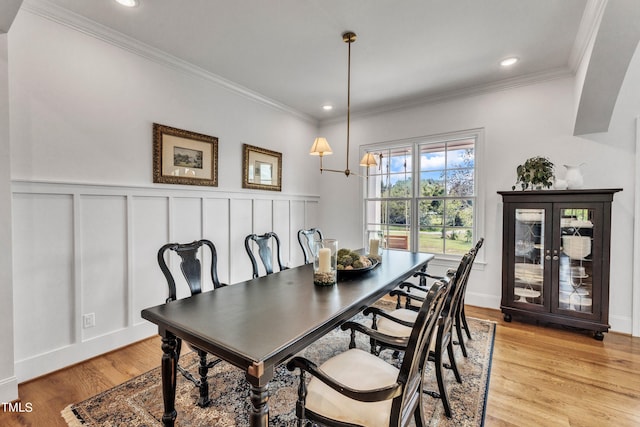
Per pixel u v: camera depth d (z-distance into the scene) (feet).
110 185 8.30
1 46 5.96
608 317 9.04
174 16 7.53
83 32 7.73
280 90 12.34
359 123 15.17
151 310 5.10
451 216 12.88
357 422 3.95
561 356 8.16
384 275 7.52
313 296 5.86
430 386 6.89
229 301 5.58
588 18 7.41
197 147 10.53
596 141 9.90
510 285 10.46
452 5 7.10
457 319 7.89
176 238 9.95
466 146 12.50
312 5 7.11
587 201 9.14
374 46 8.96
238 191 12.08
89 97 7.90
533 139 10.91
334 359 5.11
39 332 7.15
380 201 14.80
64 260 7.52
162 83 9.53
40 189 7.08
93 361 7.89
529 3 7.00
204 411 5.95
